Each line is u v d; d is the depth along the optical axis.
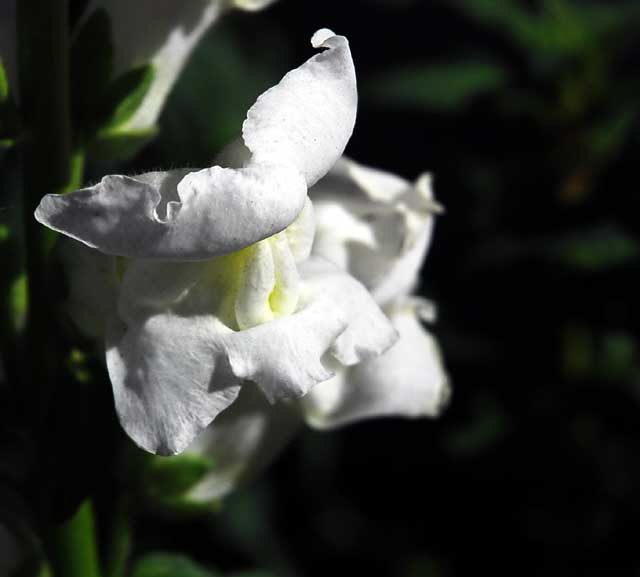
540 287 0.38
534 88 0.39
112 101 0.21
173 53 0.22
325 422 0.24
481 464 0.40
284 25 0.46
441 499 0.41
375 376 0.23
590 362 0.39
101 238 0.18
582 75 0.38
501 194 0.39
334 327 0.19
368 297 0.20
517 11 0.39
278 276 0.19
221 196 0.18
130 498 0.23
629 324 0.38
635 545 0.39
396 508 0.41
